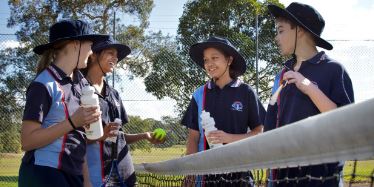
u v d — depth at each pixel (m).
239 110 3.98
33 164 2.96
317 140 1.32
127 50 4.67
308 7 2.75
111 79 10.77
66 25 3.16
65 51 3.16
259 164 1.82
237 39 11.70
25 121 2.90
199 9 18.64
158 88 11.92
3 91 12.16
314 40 2.78
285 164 1.60
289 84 2.72
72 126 2.88
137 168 5.30
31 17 21.56
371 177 1.64
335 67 2.59
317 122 1.31
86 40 3.20
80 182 3.16
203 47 4.06
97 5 21.30
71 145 3.09
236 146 2.01
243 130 3.98
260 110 4.05
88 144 4.10
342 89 2.52
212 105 4.05
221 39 4.04
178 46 12.03
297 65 2.80
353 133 1.14
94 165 4.09
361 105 1.10
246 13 17.59
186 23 18.70
